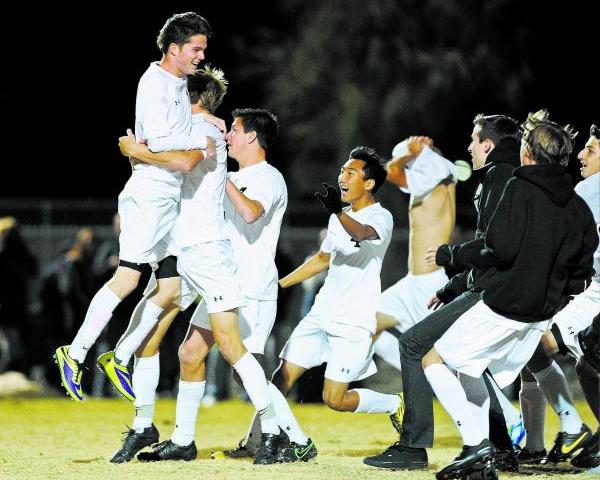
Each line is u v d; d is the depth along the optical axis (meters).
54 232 65.06
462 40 96.56
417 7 96.69
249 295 27.16
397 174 31.38
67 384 25.47
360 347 27.83
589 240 23.34
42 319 54.84
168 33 25.12
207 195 25.75
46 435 35.47
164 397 53.47
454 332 23.27
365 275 27.80
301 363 28.17
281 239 66.38
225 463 26.36
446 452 30.42
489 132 25.55
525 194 22.52
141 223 25.23
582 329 26.09
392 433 37.06
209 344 26.83
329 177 96.44
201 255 25.59
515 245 22.39
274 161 98.81
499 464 25.73
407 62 95.50
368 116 95.50
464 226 69.00
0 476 24.11
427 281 31.09
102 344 51.91
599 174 26.53
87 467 25.62
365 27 97.00
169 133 24.73
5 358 56.62
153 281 26.81
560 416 27.22
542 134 22.94
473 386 24.48
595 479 24.44
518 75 96.75
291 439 27.17
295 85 97.94
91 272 53.50
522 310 22.77
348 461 27.27
